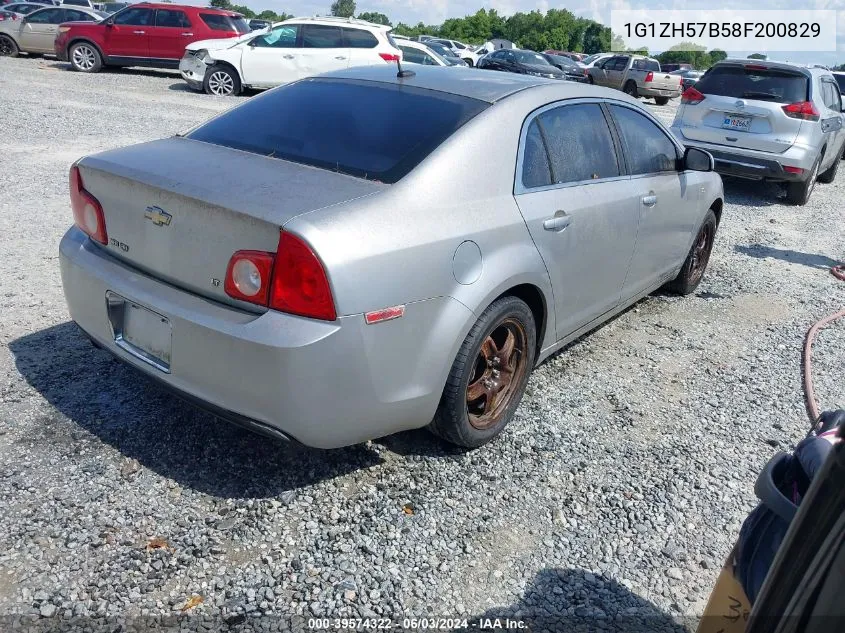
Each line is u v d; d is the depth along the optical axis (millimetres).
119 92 14461
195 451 3213
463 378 3066
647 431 3783
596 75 29328
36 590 2441
